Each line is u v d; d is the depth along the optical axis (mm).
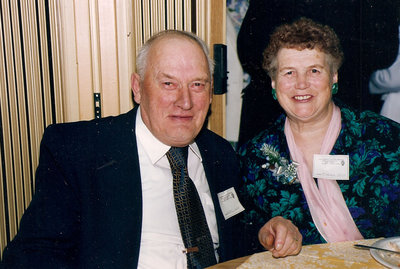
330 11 2285
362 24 2277
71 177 1379
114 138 1454
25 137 2111
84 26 2078
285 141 1762
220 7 2189
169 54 1393
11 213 2146
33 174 2146
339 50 1629
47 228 1315
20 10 2008
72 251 1389
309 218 1693
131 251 1331
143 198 1409
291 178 1700
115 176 1390
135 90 1525
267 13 2309
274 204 1755
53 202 1352
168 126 1415
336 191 1664
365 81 2350
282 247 1112
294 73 1649
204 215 1440
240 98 2436
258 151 1797
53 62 2084
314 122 1712
